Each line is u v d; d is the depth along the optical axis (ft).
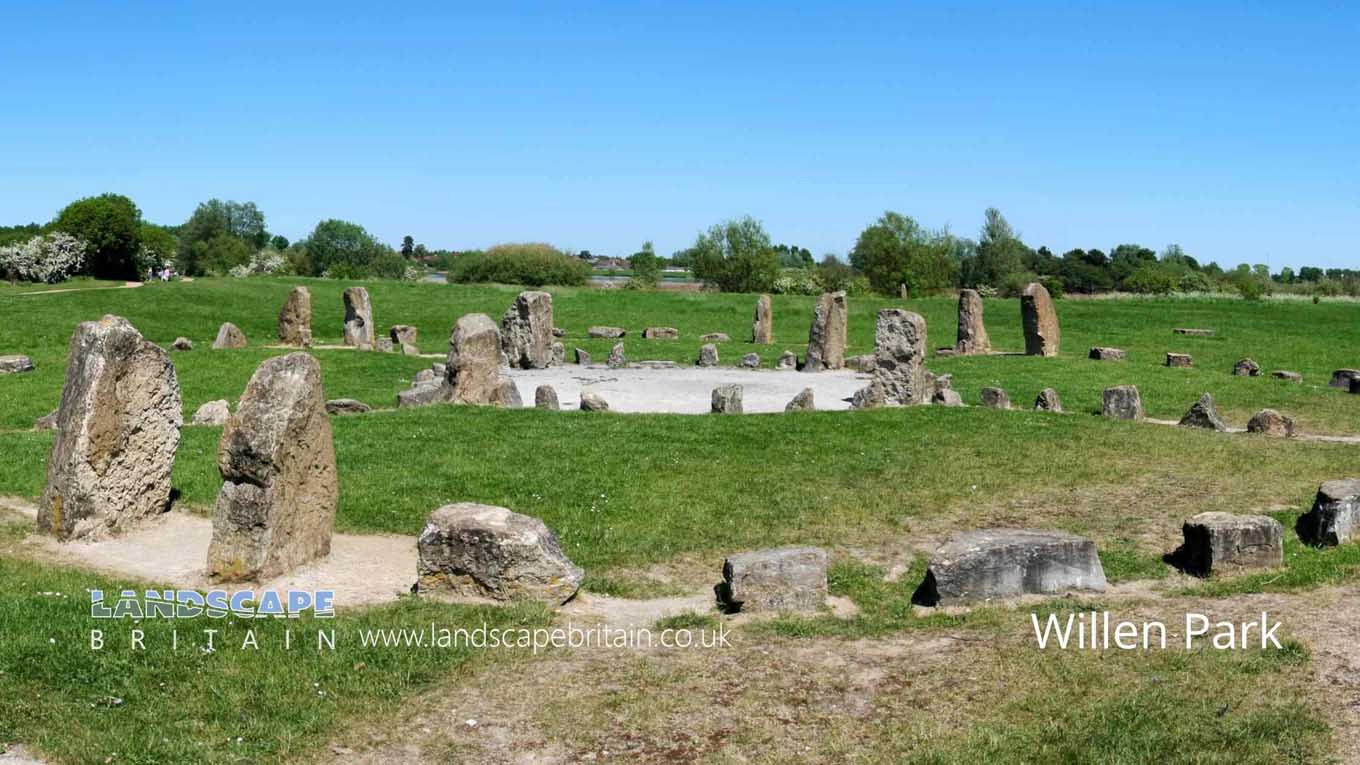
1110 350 127.85
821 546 51.49
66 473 49.34
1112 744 29.32
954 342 164.04
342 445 68.23
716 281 309.83
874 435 74.49
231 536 43.04
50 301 160.86
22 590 41.19
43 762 28.48
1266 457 69.77
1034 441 73.05
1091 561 43.04
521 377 118.62
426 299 201.26
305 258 351.25
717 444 71.00
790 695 33.30
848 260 343.26
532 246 295.48
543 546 41.81
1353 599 39.60
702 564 49.14
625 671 35.29
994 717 31.42
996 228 332.60
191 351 118.52
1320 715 30.25
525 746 30.22
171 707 31.78
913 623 39.55
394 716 31.94
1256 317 188.44
